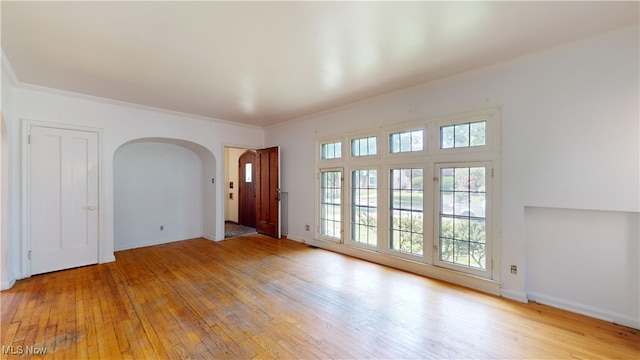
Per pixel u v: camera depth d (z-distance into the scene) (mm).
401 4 1918
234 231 6602
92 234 4047
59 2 1855
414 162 3711
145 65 2908
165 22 2121
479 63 2936
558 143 2637
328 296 2980
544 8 1979
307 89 3717
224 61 2832
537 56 2699
